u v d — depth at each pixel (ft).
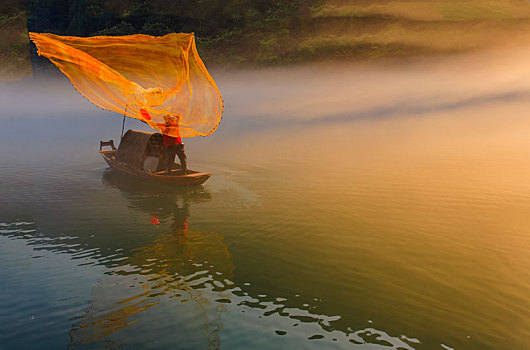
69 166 45.11
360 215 27.25
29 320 16.31
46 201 32.53
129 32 199.31
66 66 33.22
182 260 21.85
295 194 32.60
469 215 26.21
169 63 33.71
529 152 42.37
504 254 20.85
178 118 36.04
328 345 14.46
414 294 17.65
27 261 21.85
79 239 24.95
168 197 33.17
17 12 228.84
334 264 20.74
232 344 14.58
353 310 16.62
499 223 24.70
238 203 31.04
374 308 16.71
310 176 37.78
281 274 19.93
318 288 18.49
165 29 205.67
